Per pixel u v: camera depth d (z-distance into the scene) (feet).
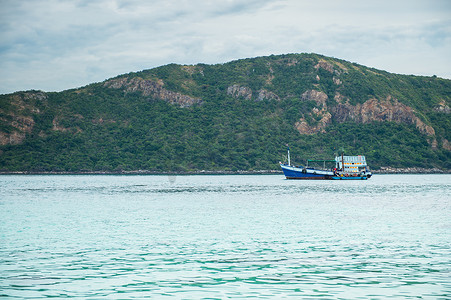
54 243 145.28
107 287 96.99
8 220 204.74
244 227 179.22
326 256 124.98
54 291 94.58
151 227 180.14
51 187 517.14
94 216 219.20
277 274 106.42
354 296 90.58
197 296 90.94
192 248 136.15
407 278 102.99
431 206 267.39
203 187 502.79
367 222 193.67
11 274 107.04
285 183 601.62
